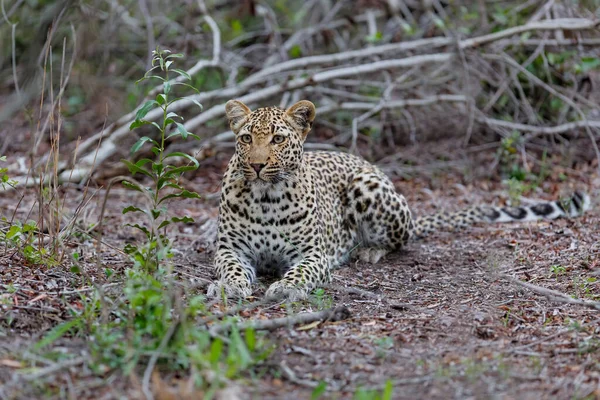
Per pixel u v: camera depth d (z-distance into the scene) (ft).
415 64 58.39
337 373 24.30
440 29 65.00
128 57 68.18
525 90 64.23
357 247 41.04
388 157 59.77
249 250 35.65
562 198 47.16
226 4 72.79
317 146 59.36
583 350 26.25
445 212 46.16
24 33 66.69
